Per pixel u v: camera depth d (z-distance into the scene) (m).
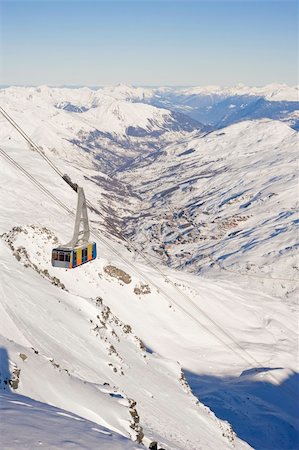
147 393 51.25
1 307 44.78
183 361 117.75
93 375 44.22
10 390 26.47
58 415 19.52
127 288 134.62
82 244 33.62
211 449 45.28
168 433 42.62
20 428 15.98
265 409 96.69
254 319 157.38
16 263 67.38
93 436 17.34
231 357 124.75
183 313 138.25
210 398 98.81
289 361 131.62
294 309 177.62
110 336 64.38
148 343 119.81
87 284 124.19
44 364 33.06
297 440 87.19
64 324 53.38
